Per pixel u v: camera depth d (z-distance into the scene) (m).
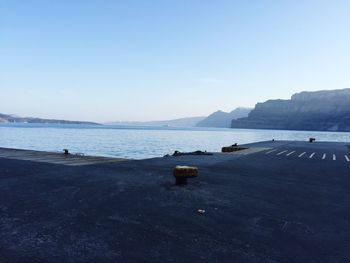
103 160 16.66
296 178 12.13
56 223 6.17
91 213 6.82
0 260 4.54
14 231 5.71
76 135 104.81
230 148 28.83
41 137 86.00
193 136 124.25
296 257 4.87
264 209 7.48
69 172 12.21
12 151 21.42
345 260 4.80
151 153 44.31
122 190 8.99
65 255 4.72
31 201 7.79
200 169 13.56
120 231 5.76
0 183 9.95
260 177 12.00
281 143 40.19
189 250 4.99
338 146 34.88
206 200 8.05
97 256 4.70
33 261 4.52
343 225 6.51
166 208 7.23
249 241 5.45
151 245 5.15
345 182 11.59
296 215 7.11
